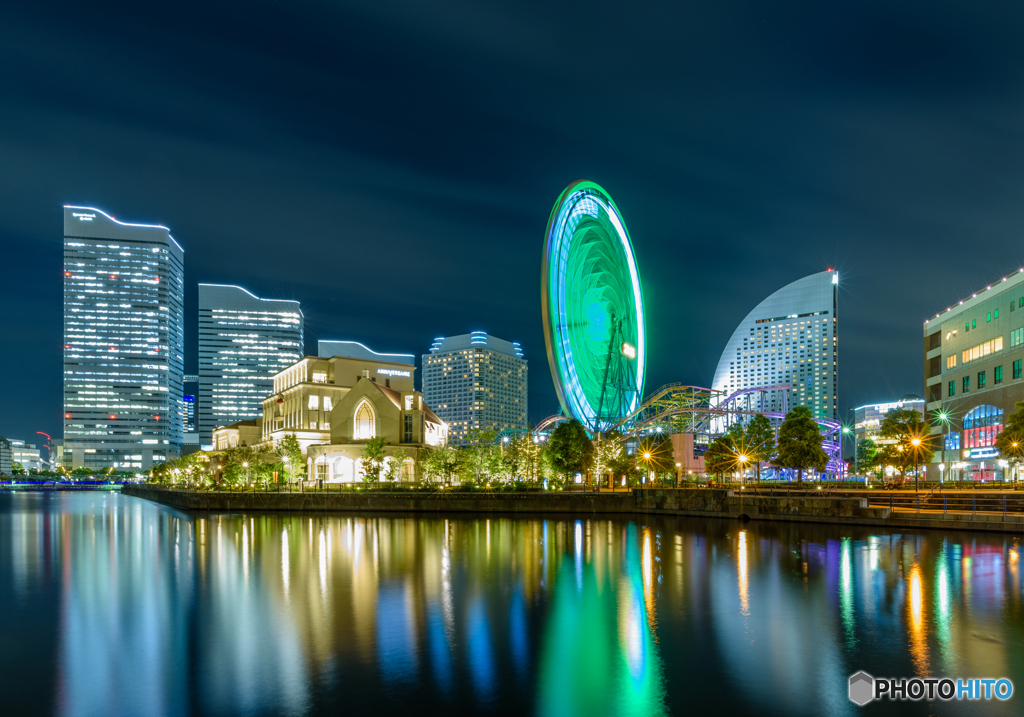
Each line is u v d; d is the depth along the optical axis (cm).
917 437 9038
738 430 15550
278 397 17988
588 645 2909
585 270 14375
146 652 2914
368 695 2372
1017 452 9119
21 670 2694
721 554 5491
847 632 3047
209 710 2262
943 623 3159
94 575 5022
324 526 8775
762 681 2448
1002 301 12038
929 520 6750
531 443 13250
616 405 14875
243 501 12175
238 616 3534
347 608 3675
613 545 6272
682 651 2803
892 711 2172
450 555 5688
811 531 7075
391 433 14312
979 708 2188
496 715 2184
